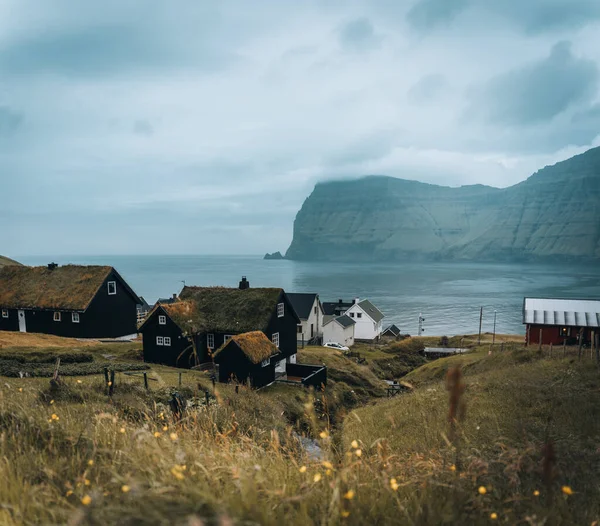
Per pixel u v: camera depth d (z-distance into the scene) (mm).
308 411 5426
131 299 55938
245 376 35062
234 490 3428
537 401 16734
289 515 3082
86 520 2701
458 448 4750
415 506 3562
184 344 41375
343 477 3584
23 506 3152
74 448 4859
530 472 5133
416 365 67312
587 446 8922
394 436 13320
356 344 90875
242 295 44438
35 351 36125
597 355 27750
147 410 9375
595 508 4500
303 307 82375
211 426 6742
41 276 53469
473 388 21188
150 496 2988
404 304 183625
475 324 137125
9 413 6035
